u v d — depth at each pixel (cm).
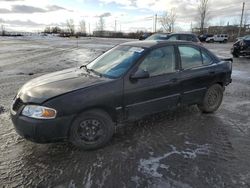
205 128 450
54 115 330
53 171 317
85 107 349
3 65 1214
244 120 494
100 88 362
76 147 373
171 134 424
